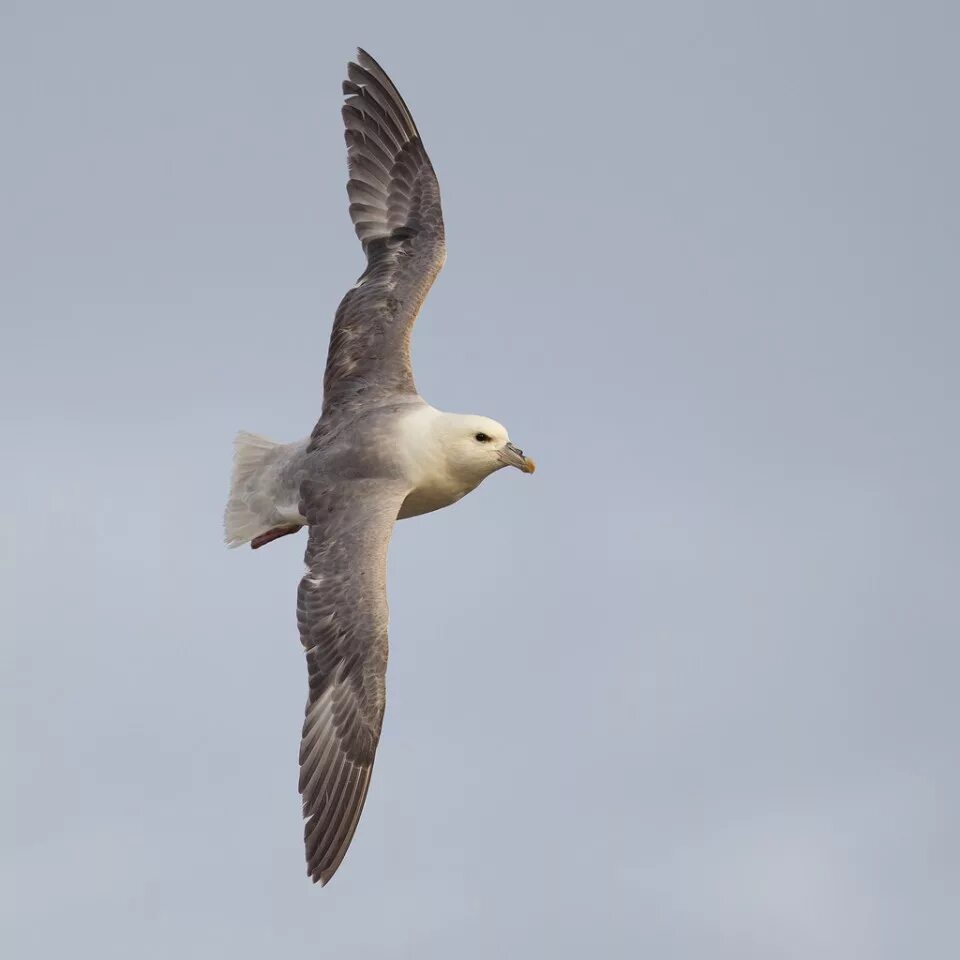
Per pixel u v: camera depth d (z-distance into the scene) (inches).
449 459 684.7
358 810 624.1
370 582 644.7
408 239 754.2
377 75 776.3
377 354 716.0
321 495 677.9
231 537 708.7
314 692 635.5
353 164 771.4
